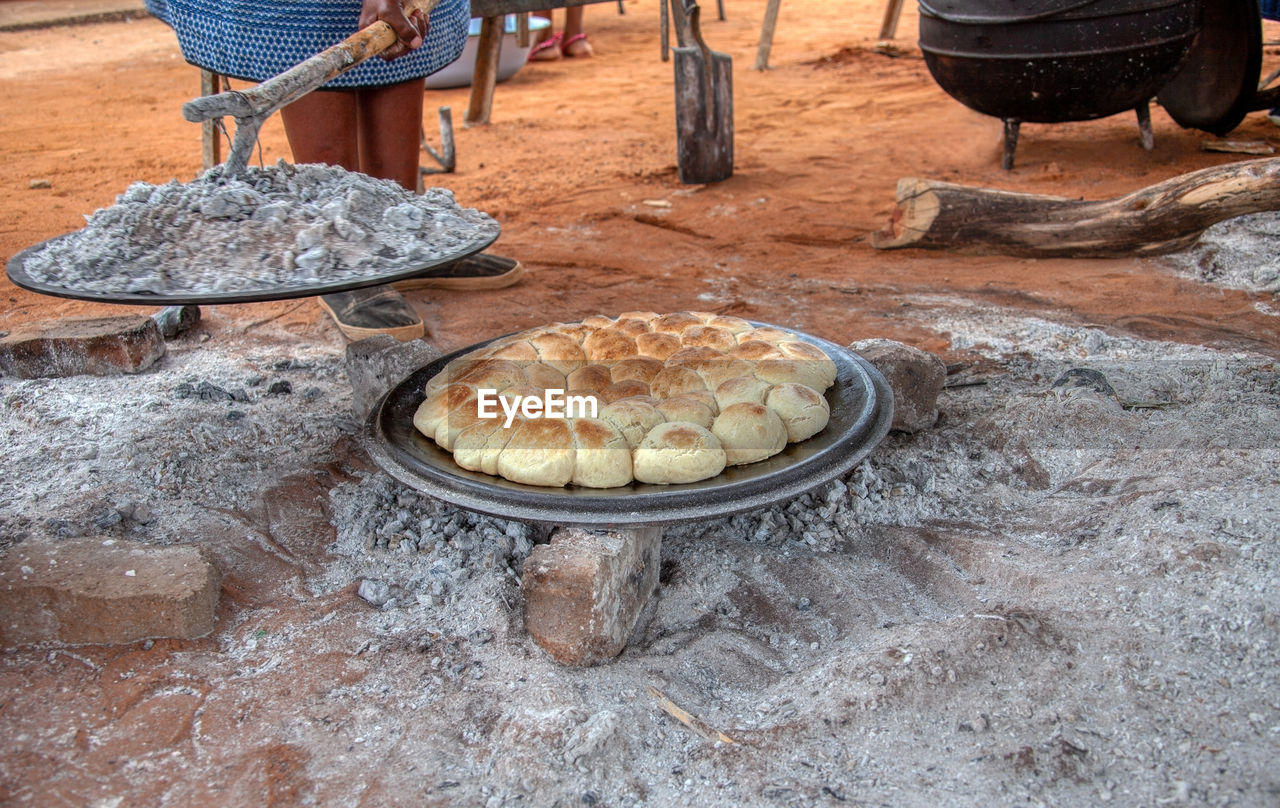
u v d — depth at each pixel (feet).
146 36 20.30
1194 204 6.76
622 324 4.95
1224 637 3.57
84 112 13.74
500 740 3.47
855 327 6.21
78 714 3.57
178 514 4.45
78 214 8.98
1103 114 9.30
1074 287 6.72
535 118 13.35
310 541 4.42
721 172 9.91
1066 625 3.69
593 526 3.76
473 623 3.96
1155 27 8.60
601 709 3.59
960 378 5.47
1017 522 4.40
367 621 3.98
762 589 4.16
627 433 4.07
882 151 10.88
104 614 3.79
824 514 4.47
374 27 4.52
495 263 7.06
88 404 5.31
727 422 4.09
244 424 5.15
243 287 3.83
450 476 3.92
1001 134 11.23
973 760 3.31
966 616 3.74
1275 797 3.12
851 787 3.28
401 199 4.58
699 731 3.52
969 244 7.45
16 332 5.71
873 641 3.78
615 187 9.88
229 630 3.93
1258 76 9.44
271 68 5.66
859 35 18.45
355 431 5.12
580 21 17.83
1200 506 4.10
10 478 4.66
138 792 3.32
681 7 9.35
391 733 3.53
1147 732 3.34
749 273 7.25
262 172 4.33
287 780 3.35
